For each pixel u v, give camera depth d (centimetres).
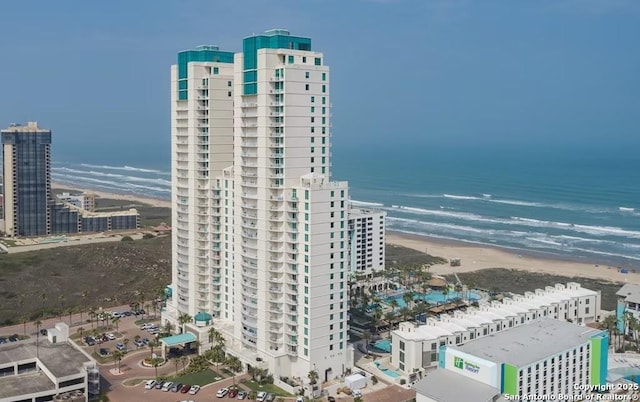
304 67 19288
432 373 18000
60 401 17812
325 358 19838
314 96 19650
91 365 19050
